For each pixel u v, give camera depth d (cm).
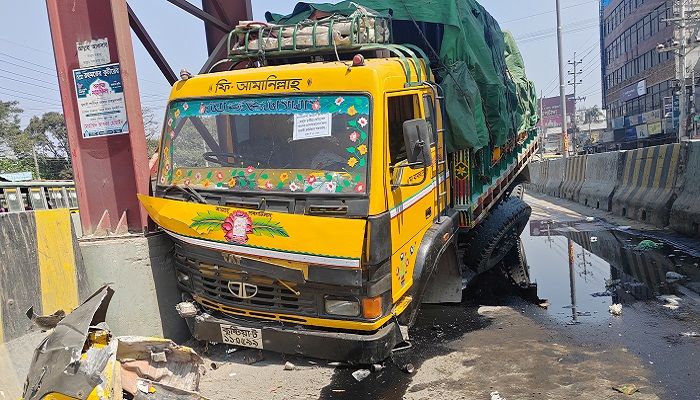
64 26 550
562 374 486
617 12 5422
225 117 486
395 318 451
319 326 438
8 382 392
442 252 539
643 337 568
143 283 529
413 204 488
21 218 450
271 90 471
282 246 420
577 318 646
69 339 352
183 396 378
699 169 1069
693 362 497
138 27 650
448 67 600
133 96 551
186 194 479
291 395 456
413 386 473
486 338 591
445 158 584
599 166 1788
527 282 830
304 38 520
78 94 555
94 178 562
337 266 409
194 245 463
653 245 1010
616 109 5578
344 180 430
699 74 3584
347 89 445
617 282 797
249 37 557
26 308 436
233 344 471
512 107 870
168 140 514
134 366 389
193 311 486
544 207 1912
